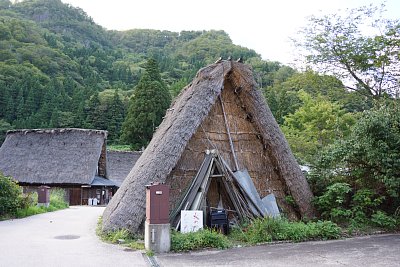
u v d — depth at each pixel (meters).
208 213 11.08
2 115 56.53
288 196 12.16
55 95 61.34
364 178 12.66
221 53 95.00
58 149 31.44
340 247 8.84
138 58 111.31
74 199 29.70
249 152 12.58
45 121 53.94
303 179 12.48
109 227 10.06
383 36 17.39
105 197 32.56
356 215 11.70
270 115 12.39
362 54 18.12
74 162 30.41
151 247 8.20
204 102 11.30
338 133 19.11
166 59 95.69
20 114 56.34
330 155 13.05
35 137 32.66
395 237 10.35
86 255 7.87
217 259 7.52
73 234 10.86
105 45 132.00
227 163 12.12
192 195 10.73
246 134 12.70
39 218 15.40
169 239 8.32
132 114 43.06
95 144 31.86
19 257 7.63
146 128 41.97
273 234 9.70
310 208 12.08
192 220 9.84
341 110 23.23
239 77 12.27
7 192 15.16
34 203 18.97
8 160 30.92
